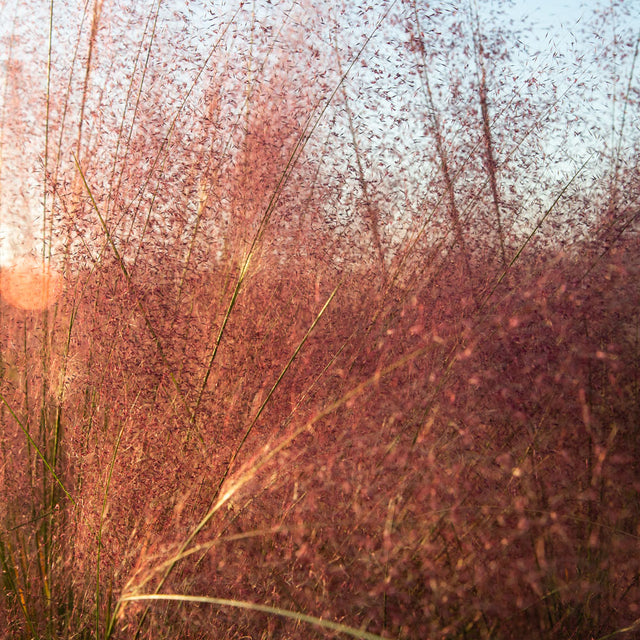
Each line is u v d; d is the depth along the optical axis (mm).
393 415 1990
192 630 1853
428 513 1793
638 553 1812
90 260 2463
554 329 2029
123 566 1953
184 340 2336
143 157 2557
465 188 2623
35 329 2461
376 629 1734
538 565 1760
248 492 1914
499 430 1943
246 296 2436
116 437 2180
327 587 1787
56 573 2064
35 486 2289
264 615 1830
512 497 1820
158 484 2055
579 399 1952
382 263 2504
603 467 1882
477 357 2039
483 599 1727
